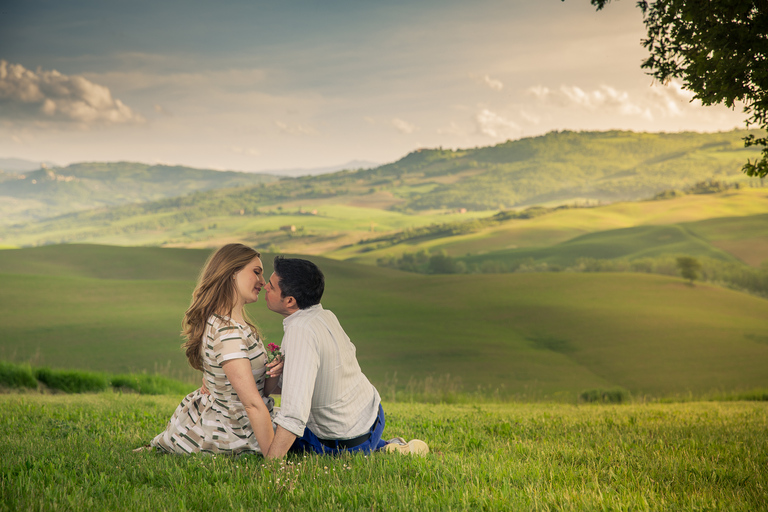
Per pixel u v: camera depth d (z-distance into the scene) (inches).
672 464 161.3
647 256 7593.5
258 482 127.3
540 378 2196.1
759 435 226.4
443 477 139.1
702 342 2822.3
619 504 120.7
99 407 294.0
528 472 150.2
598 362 2503.7
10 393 444.8
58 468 139.7
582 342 2819.9
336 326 147.8
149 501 115.6
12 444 168.1
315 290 142.8
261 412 138.9
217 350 139.5
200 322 142.1
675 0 247.8
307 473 133.6
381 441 167.6
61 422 221.9
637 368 2415.1
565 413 344.5
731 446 194.5
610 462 167.3
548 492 129.8
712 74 237.1
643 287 3998.5
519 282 4106.8
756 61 224.8
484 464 156.1
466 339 2746.1
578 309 3422.7
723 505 122.4
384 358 2369.6
